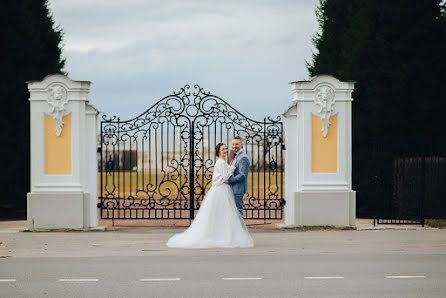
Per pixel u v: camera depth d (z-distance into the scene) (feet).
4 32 58.29
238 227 35.70
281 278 26.27
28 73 58.65
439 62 53.88
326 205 44.52
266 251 33.91
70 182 44.09
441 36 54.24
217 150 36.42
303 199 44.39
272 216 55.06
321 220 44.52
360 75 55.62
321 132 44.65
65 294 23.43
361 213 55.31
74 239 38.93
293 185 44.83
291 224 44.75
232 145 37.58
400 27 54.44
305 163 44.57
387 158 52.60
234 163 37.01
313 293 23.41
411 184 49.75
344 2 63.05
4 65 56.85
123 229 44.73
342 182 44.68
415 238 39.29
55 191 43.86
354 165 55.67
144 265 29.50
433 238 39.29
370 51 55.47
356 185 55.57
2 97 56.13
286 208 44.98
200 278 26.30
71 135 44.01
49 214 43.93
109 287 24.58
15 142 55.77
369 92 54.95
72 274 27.27
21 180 58.08
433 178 52.24
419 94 53.93
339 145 44.68
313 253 33.22
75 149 44.01
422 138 46.44
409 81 53.83
